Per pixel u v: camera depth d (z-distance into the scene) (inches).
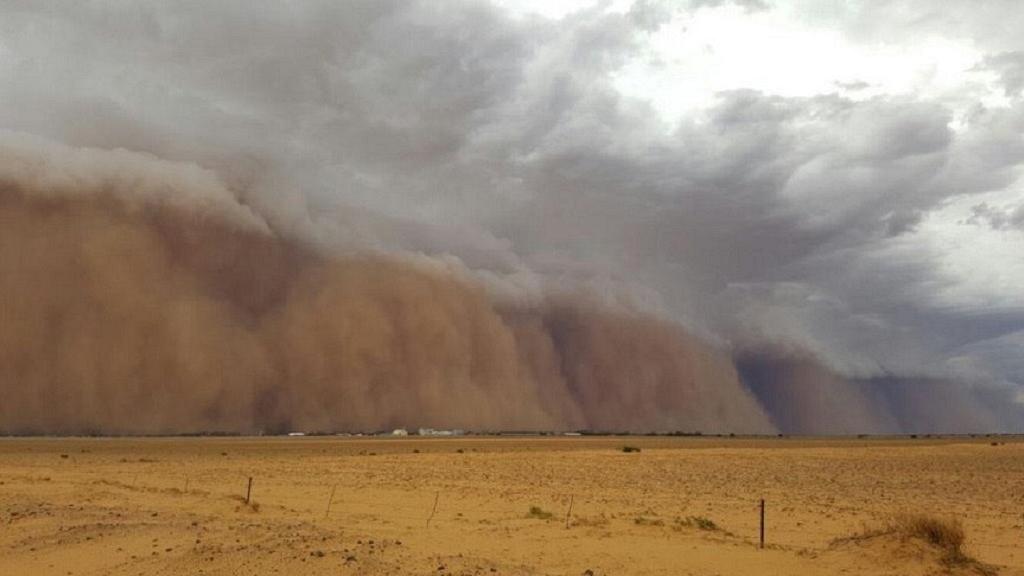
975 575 437.1
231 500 836.6
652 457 2106.3
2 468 1462.8
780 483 1243.2
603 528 622.5
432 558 433.4
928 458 2127.2
